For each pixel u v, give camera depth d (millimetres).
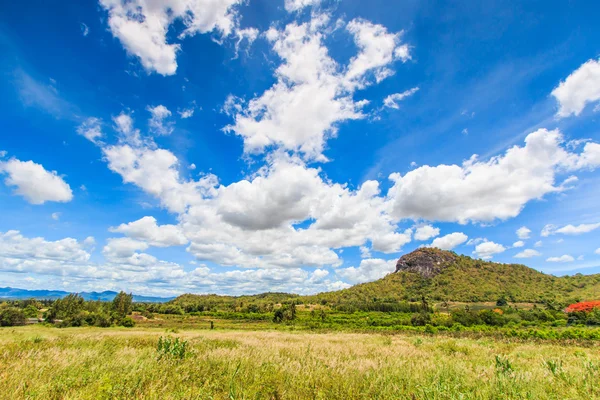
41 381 6492
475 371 9555
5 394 5617
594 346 22250
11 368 7473
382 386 7199
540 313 67438
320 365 9641
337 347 15867
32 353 9945
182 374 7738
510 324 59469
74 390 5980
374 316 98312
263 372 8281
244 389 6629
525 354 15078
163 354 10148
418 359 12273
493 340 27609
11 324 67875
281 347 14711
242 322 99500
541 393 6805
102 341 15258
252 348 13734
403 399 6375
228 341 17594
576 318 60812
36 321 85312
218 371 8211
